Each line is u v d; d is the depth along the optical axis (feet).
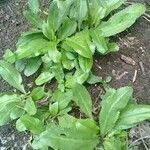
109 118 1.15
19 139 1.24
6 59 1.32
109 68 1.35
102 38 1.31
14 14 1.54
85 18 1.36
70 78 1.29
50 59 1.30
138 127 1.20
